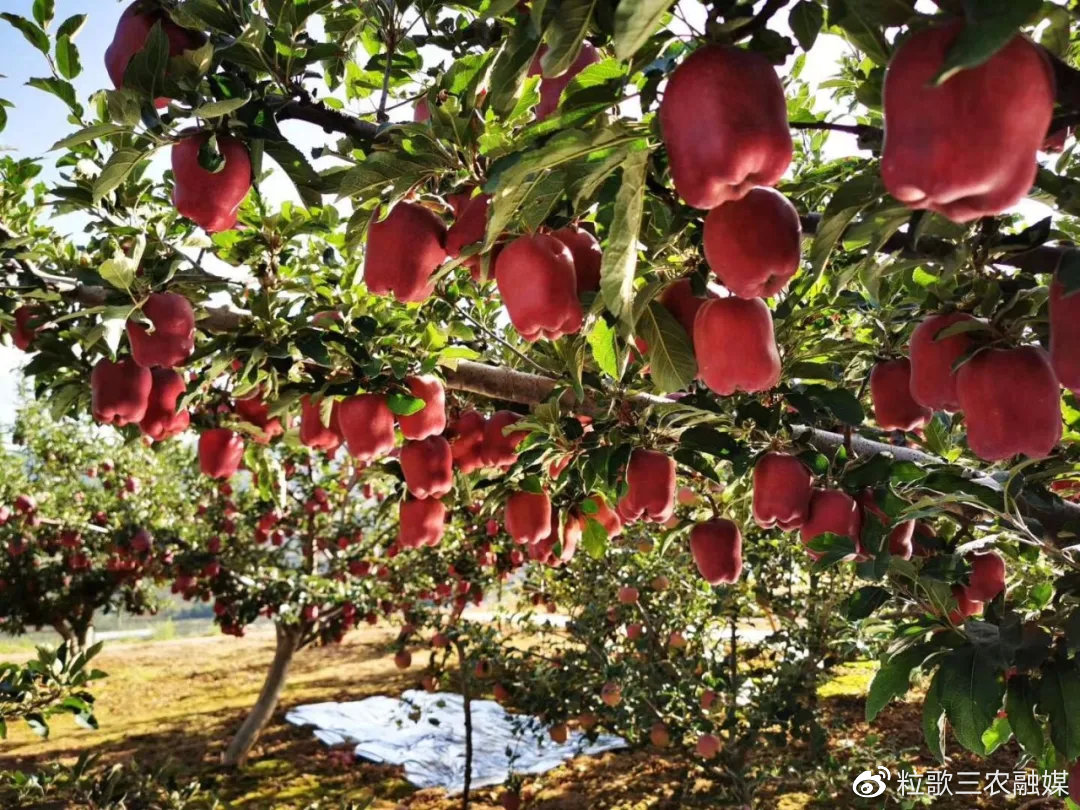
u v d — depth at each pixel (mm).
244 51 1602
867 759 5742
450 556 7781
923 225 1174
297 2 1644
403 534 2939
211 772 8297
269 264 2666
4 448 9570
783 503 2186
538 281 1417
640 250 1612
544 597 7336
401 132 1646
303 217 2721
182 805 4445
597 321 1693
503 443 2742
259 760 8672
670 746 5914
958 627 1744
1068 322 1159
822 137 2971
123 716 10758
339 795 7652
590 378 2455
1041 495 1971
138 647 16703
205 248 2670
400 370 2490
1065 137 1218
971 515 2285
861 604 1930
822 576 5730
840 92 2279
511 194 1156
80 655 3443
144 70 1451
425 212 1691
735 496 2984
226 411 3137
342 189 1536
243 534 8797
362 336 2500
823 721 6156
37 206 3133
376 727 9500
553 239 1454
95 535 9141
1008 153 787
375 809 7266
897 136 815
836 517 2129
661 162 1235
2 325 2883
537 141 1150
